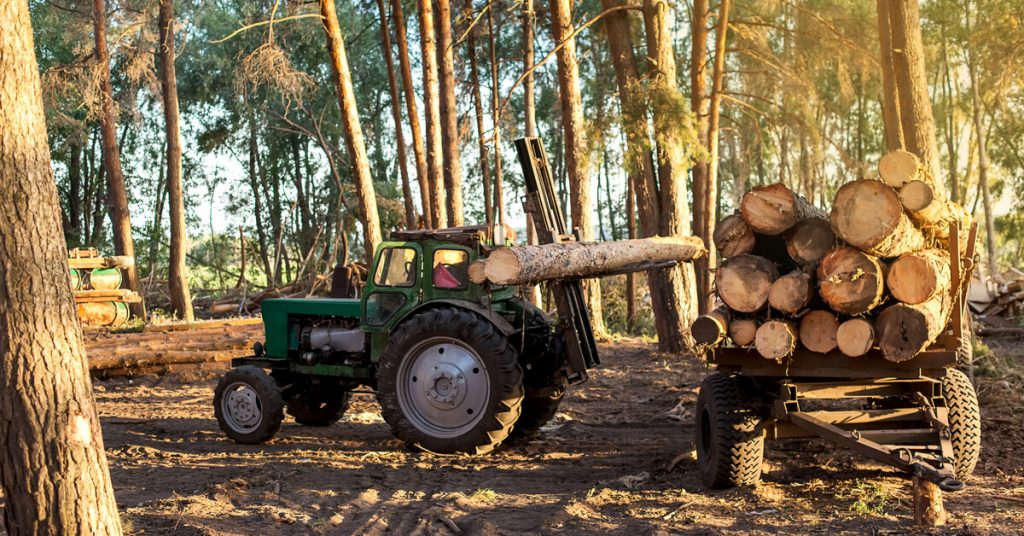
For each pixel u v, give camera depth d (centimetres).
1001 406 886
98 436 392
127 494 619
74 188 3922
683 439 807
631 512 550
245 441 830
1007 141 3328
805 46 1712
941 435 549
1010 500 549
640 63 1662
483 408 748
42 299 375
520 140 820
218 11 3625
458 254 783
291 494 618
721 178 3525
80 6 2570
